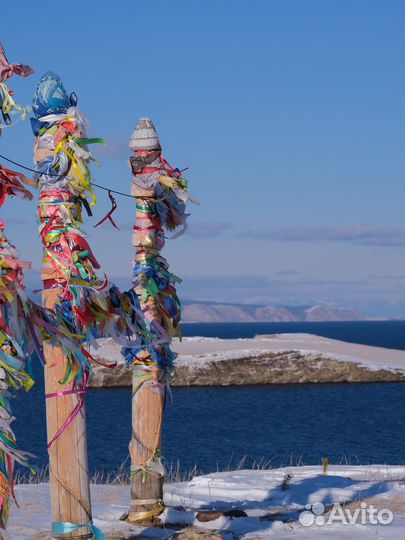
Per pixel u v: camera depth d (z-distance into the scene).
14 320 5.39
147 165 8.15
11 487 5.37
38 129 6.49
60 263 6.25
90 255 6.39
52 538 6.29
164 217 8.20
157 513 8.01
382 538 7.28
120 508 8.59
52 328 5.83
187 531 7.62
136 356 8.07
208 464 26.41
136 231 8.13
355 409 43.69
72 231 6.31
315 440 32.94
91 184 6.45
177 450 30.28
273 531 7.70
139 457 8.07
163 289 8.14
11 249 5.38
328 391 53.22
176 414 42.38
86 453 6.32
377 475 11.63
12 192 5.49
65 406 6.21
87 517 6.30
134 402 8.13
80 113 6.45
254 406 45.59
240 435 34.56
